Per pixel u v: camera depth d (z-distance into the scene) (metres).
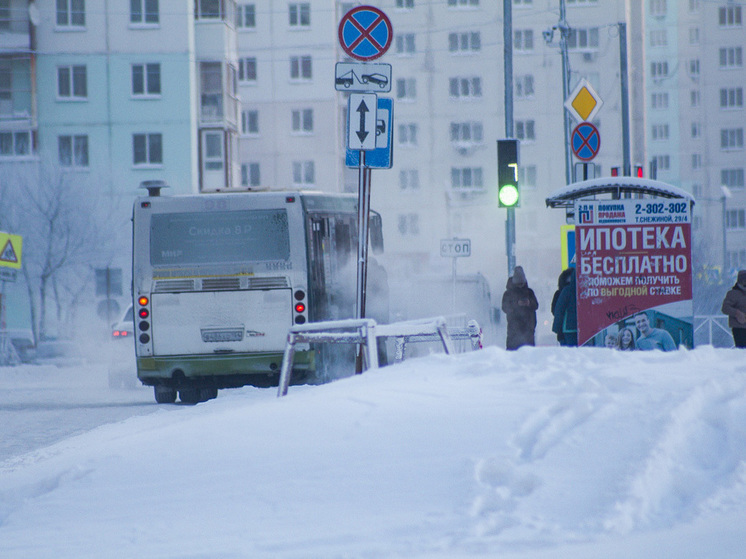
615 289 57.03
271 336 70.19
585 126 93.38
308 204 71.62
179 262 70.81
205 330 70.50
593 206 57.12
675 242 56.81
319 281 72.00
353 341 39.44
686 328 56.78
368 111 48.62
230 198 70.81
